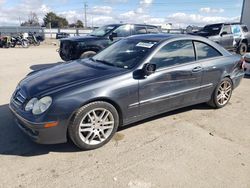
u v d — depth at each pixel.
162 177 2.79
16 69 9.04
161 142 3.55
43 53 15.35
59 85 3.24
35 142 3.27
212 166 3.00
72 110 3.05
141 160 3.12
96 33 9.28
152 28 9.95
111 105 3.36
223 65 4.59
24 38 22.17
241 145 3.51
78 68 3.84
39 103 3.03
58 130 3.06
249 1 14.44
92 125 3.28
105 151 3.31
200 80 4.29
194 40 4.30
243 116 4.54
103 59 4.23
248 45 14.10
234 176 2.82
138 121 4.18
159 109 3.92
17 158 3.13
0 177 2.77
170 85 3.89
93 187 2.63
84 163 3.04
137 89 3.52
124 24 9.22
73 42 8.18
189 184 2.69
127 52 4.06
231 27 12.96
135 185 2.67
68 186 2.64
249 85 6.80
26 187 2.62
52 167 2.96
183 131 3.90
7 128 3.90
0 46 20.30
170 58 3.93
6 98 5.39
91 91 3.17
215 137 3.73
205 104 5.02
